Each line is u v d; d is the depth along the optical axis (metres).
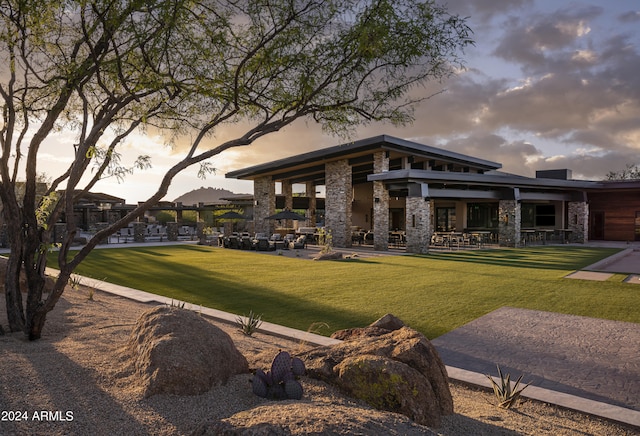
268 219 29.09
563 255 19.45
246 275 13.20
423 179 20.64
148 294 9.55
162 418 3.20
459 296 9.91
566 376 5.22
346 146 22.41
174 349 3.78
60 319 6.45
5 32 5.35
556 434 3.66
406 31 5.20
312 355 4.20
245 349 5.43
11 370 3.94
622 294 10.23
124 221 5.22
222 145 5.45
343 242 24.98
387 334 4.53
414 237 20.88
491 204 29.75
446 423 3.58
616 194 28.69
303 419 2.75
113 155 5.42
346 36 5.29
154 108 6.12
